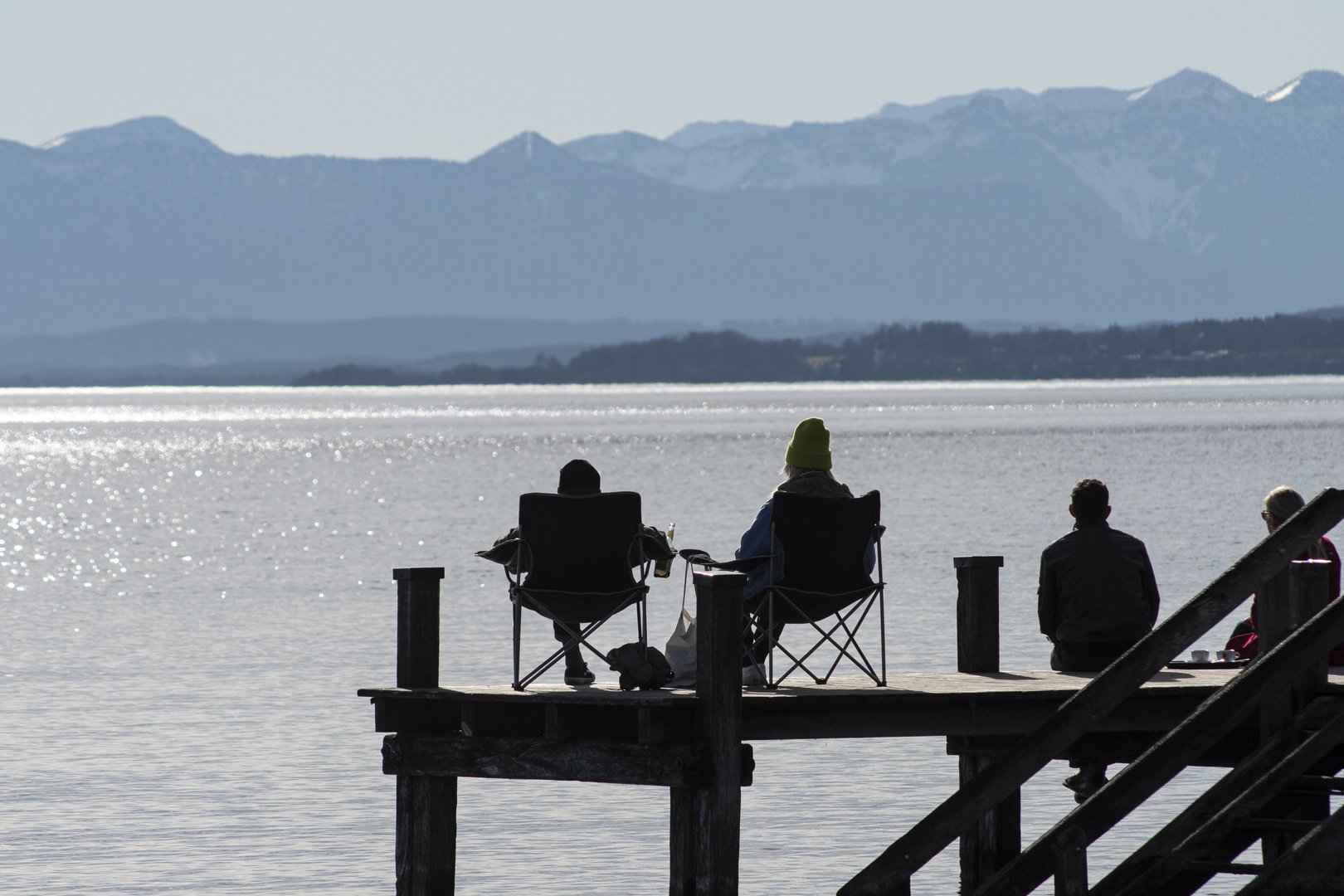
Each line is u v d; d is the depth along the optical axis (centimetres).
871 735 3150
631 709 3112
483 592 10419
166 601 10431
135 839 4316
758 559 3288
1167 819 4481
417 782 3266
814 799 4744
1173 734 2720
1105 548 3597
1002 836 3703
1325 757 3322
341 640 8338
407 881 3262
